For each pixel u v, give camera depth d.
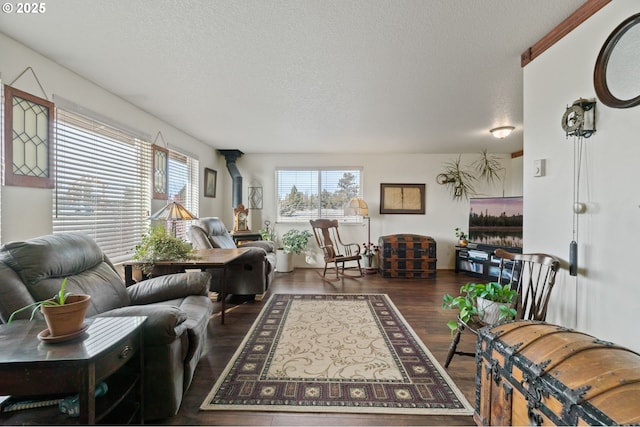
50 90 1.98
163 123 3.39
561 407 0.91
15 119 1.76
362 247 5.36
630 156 1.27
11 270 1.33
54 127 2.02
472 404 1.61
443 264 5.37
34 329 1.16
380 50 1.87
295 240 5.04
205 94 2.58
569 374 0.94
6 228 1.72
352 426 1.44
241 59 1.98
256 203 5.40
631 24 1.25
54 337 1.06
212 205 4.89
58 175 2.07
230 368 1.94
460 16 1.53
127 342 1.17
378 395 1.67
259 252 3.38
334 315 2.95
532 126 1.86
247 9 1.47
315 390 1.71
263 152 5.29
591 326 1.46
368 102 2.78
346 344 2.30
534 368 1.04
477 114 3.12
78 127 2.24
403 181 5.38
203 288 2.10
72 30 1.65
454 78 2.27
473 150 5.06
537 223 1.84
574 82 1.55
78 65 2.06
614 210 1.34
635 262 1.26
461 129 3.71
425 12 1.50
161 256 2.49
